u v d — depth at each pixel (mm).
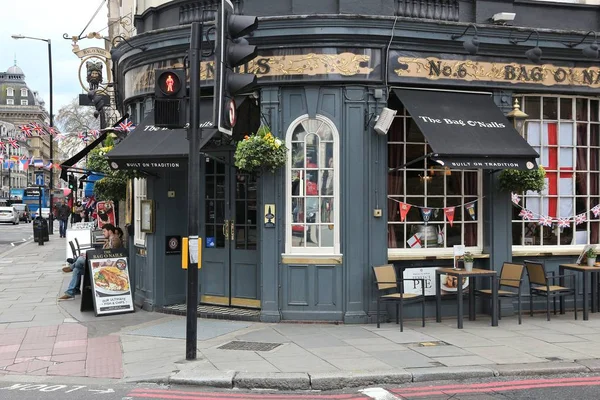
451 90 10516
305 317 10031
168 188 11508
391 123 10336
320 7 10141
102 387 6969
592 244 11555
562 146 11484
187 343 7848
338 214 10047
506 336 9125
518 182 10469
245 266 10859
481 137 9875
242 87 7574
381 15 9938
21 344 9055
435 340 8836
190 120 7645
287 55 9953
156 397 6570
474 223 10992
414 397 6484
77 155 12828
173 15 11242
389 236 10578
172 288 11562
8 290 14367
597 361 7707
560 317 10688
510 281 10242
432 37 10148
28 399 6547
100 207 19234
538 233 11414
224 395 6645
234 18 7559
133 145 10414
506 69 10641
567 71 10992
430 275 10539
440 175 10836
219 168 11133
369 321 10047
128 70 11883
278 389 6848
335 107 10047
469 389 6742
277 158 9656
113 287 11281
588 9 11352
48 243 30266
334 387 6875
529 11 11125
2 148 20281
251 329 9602
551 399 6387
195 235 7770
